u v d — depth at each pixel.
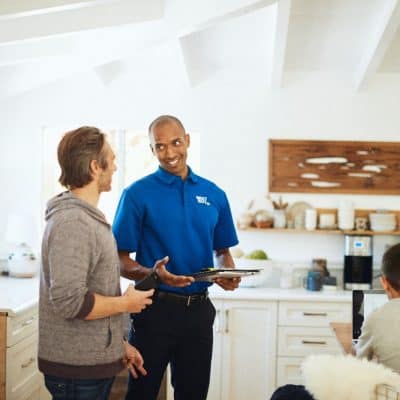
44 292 1.82
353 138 4.41
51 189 4.55
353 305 2.62
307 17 3.73
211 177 4.43
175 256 2.44
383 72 4.38
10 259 4.14
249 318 3.87
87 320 1.79
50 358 1.80
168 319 2.38
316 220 4.34
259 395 3.87
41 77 4.03
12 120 4.46
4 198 4.46
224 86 4.43
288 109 4.41
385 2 3.52
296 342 3.88
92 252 1.76
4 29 3.29
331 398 1.58
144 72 4.43
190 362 2.46
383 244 4.38
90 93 4.44
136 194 2.44
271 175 4.39
